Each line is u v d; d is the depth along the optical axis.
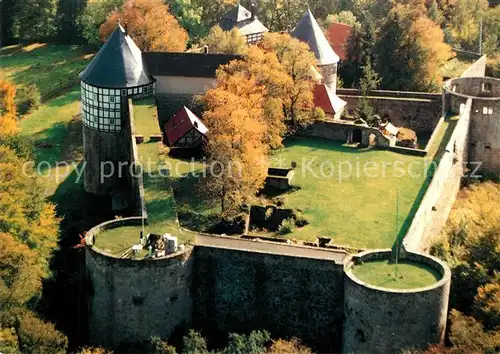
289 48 156.50
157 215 114.56
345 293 101.88
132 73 153.88
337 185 133.88
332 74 178.88
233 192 124.19
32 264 109.88
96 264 103.62
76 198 152.25
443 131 155.00
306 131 155.00
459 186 157.62
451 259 116.44
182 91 161.38
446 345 100.81
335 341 104.38
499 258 112.88
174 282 104.00
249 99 142.88
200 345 101.25
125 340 104.75
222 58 162.25
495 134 162.75
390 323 97.94
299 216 122.94
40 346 99.25
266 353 99.25
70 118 191.88
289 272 104.56
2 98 179.38
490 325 101.44
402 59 190.50
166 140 150.50
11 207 115.06
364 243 115.25
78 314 111.19
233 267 105.88
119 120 152.88
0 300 102.12
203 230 120.12
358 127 151.50
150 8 190.50
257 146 130.12
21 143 156.12
